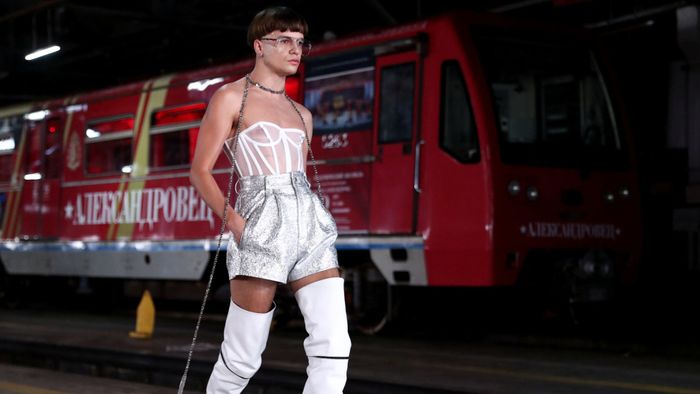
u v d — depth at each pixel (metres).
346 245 11.12
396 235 10.62
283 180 4.12
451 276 10.24
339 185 11.28
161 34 20.91
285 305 12.45
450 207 10.23
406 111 10.65
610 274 10.92
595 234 10.83
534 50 10.77
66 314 16.27
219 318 14.95
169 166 13.54
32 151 16.31
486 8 17.39
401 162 10.64
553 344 10.69
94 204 14.90
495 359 9.16
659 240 15.52
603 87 11.23
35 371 8.19
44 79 26.62
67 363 9.41
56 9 21.69
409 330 12.48
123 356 9.55
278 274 4.02
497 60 10.48
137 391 6.98
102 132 14.84
